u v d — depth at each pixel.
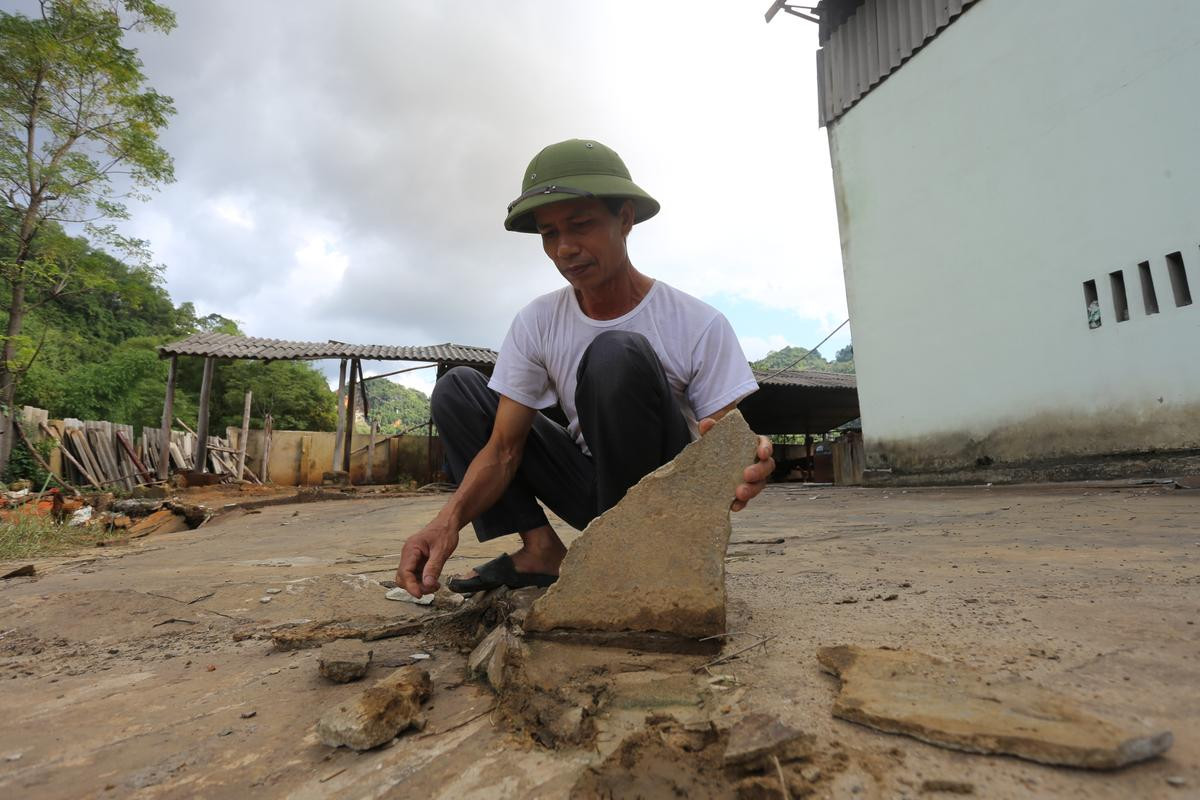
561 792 0.81
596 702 1.02
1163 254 6.04
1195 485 5.20
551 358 1.74
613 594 1.30
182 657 1.64
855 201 9.63
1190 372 5.84
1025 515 3.99
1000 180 7.57
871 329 9.38
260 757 0.98
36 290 13.02
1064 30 6.87
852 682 0.96
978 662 1.08
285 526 6.44
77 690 1.39
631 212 1.61
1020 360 7.35
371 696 1.04
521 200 1.50
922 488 7.84
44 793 0.90
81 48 12.00
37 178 11.88
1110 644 1.13
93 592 2.44
